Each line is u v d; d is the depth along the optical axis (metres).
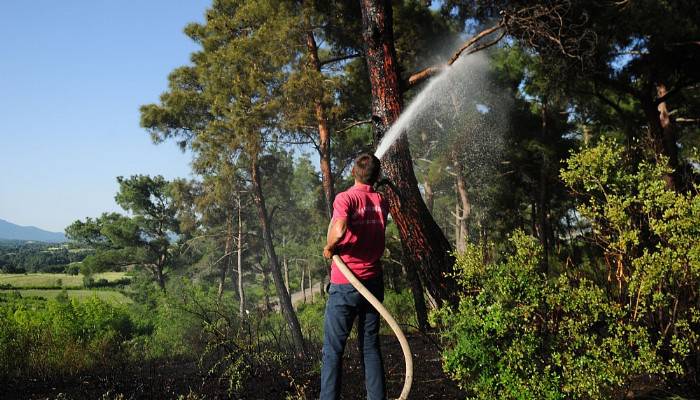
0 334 8.28
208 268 41.03
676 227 3.73
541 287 3.74
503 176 20.25
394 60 6.65
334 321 3.53
